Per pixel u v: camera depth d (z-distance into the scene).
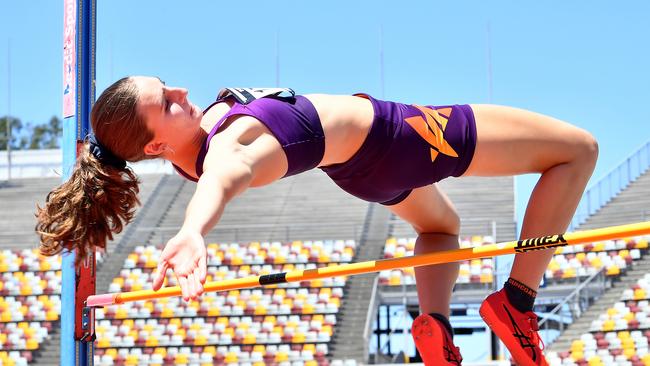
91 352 3.78
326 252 17.20
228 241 18.75
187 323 15.56
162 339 15.41
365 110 2.45
